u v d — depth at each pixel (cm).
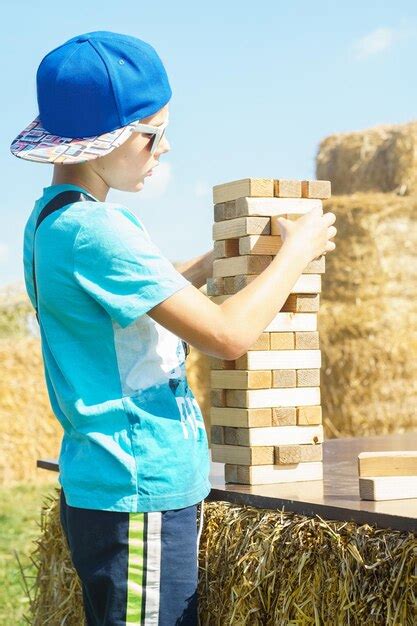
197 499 199
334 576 192
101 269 191
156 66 203
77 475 195
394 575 179
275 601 204
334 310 877
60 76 198
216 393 245
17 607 457
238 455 239
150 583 193
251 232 232
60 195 199
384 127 1016
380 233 880
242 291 204
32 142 200
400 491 205
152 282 189
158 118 205
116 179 204
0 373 979
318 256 230
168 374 200
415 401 865
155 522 192
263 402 237
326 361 873
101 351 195
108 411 192
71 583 273
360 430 862
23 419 981
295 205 237
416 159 959
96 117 197
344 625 188
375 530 187
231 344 196
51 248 195
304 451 240
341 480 240
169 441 194
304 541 199
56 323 200
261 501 219
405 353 866
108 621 194
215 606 220
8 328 1172
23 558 561
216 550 221
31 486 905
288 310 242
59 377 200
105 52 199
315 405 242
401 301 877
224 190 241
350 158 1020
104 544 193
